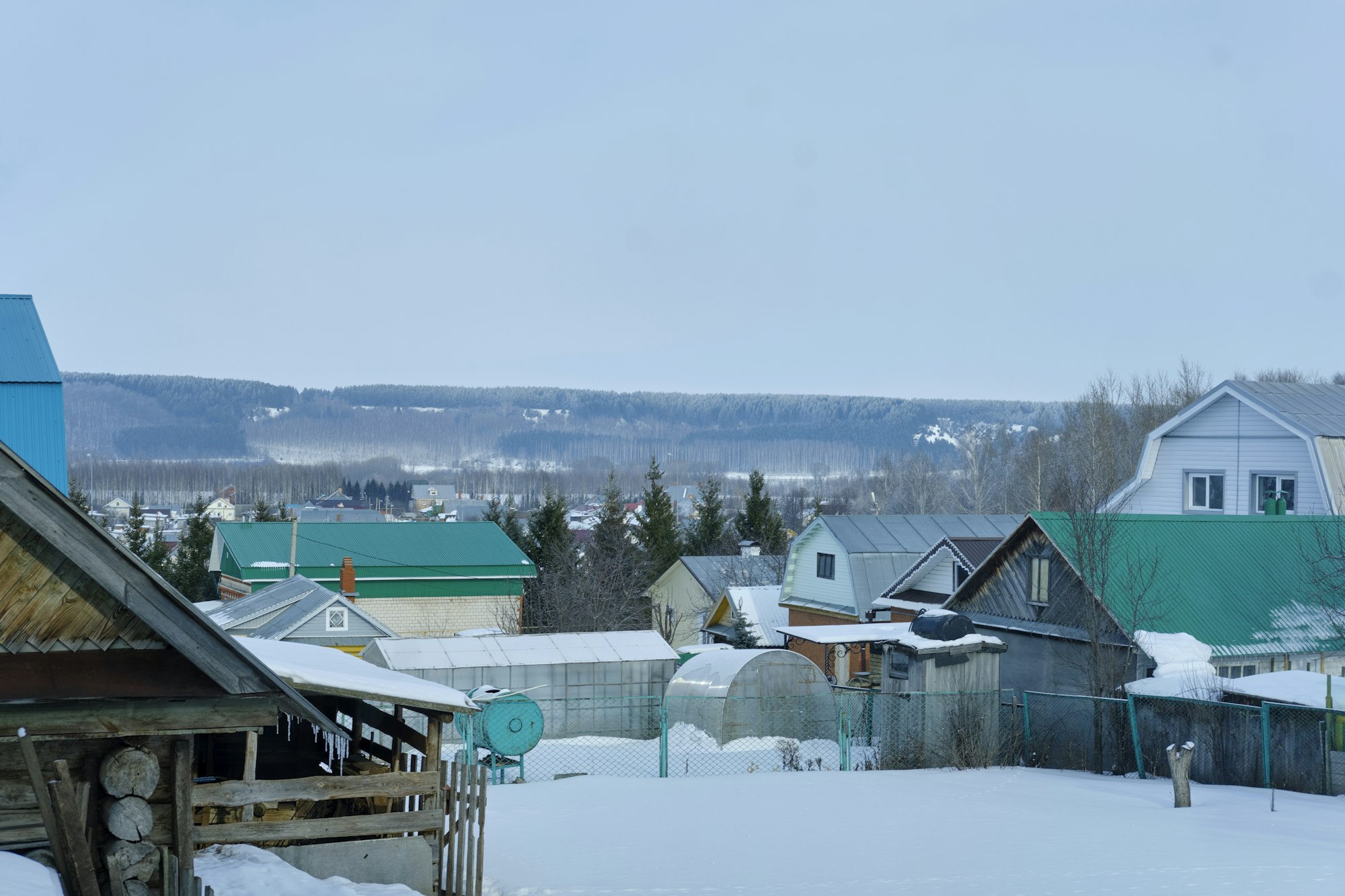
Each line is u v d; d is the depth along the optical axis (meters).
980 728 25.92
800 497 139.50
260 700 8.92
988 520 49.75
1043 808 18.39
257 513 76.69
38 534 8.16
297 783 10.93
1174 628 26.02
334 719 16.25
